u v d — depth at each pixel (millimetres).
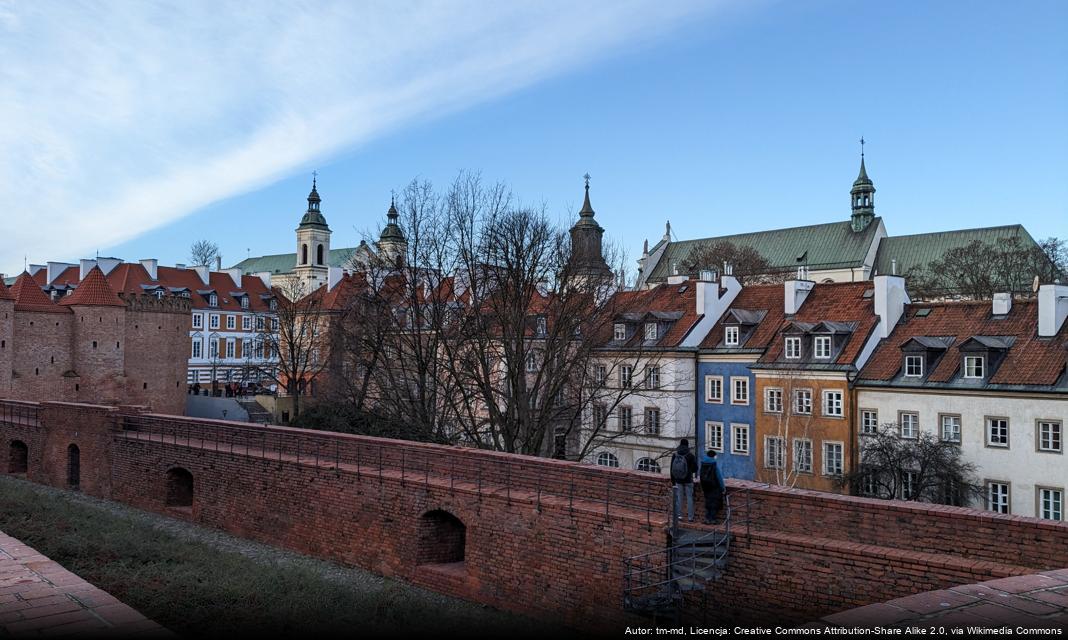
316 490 25766
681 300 54344
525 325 37562
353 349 43219
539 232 37969
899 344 43031
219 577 21172
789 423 44469
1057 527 13383
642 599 16844
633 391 40438
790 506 16484
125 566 21703
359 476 24500
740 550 16734
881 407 41344
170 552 23781
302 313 75500
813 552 15703
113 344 65500
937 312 43906
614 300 39375
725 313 50062
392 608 20000
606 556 18875
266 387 89125
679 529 17359
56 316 63875
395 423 39188
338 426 43031
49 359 63406
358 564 24406
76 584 9008
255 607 18844
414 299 39844
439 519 23359
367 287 43781
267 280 110312
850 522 15727
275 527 27000
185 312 71312
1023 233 91188
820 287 49750
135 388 67312
